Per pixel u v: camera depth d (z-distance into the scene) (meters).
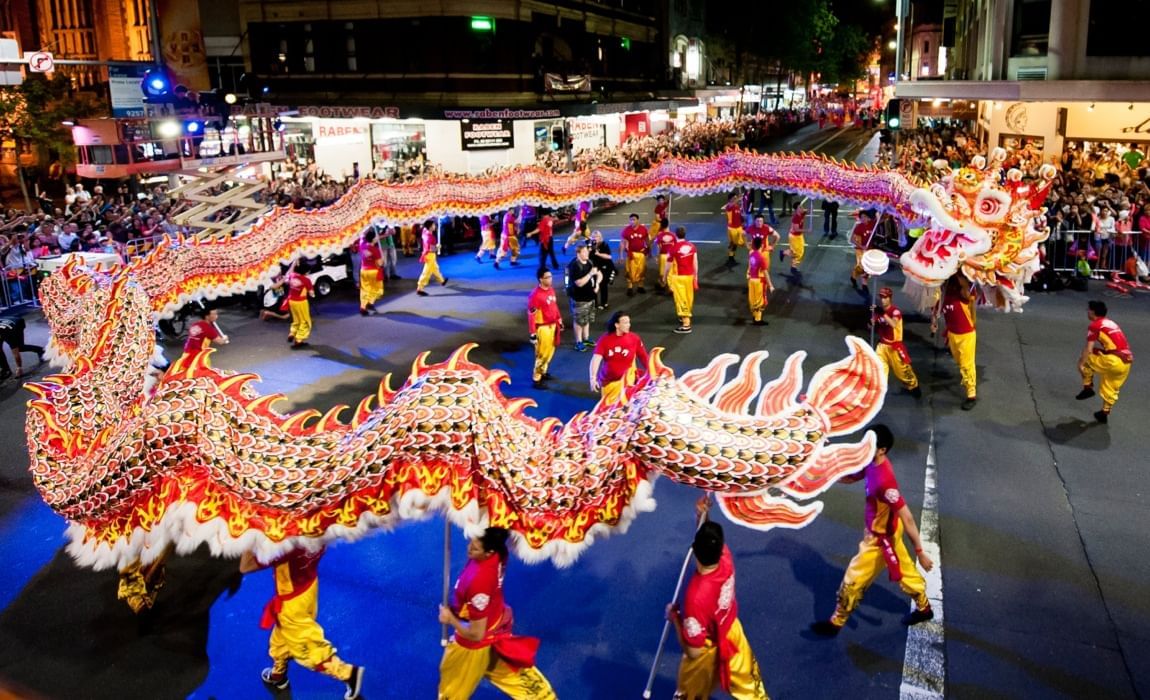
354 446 5.96
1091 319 11.88
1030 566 8.36
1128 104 27.86
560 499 6.06
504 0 33.81
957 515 9.39
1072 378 13.56
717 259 24.16
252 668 7.18
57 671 7.18
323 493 5.90
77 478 6.57
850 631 7.43
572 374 14.54
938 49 54.91
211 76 36.53
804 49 69.06
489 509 5.99
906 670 6.89
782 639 7.33
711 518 9.51
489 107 34.16
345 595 8.14
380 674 7.00
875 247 22.16
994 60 28.91
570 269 15.76
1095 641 7.20
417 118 33.03
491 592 5.80
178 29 35.38
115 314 7.51
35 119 34.22
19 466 11.39
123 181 30.39
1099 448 11.00
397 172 33.38
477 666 5.95
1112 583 8.05
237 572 8.74
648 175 23.80
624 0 47.56
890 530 7.07
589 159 37.12
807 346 15.73
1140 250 19.55
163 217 23.19
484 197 21.31
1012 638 7.27
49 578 8.72
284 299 19.09
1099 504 9.55
